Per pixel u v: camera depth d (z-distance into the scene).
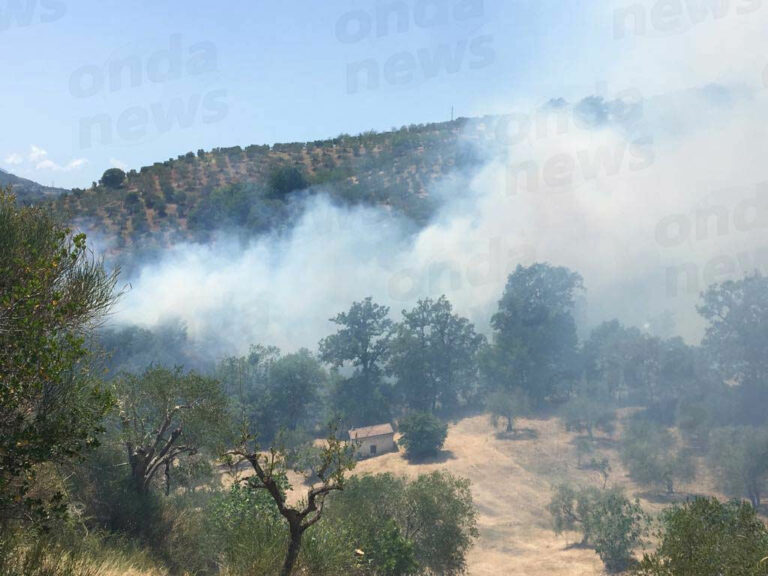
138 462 25.30
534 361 124.06
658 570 18.48
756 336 110.12
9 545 10.39
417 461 96.19
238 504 23.67
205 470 30.20
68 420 10.57
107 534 18.59
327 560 17.39
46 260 10.79
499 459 95.44
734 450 79.44
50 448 10.10
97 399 11.01
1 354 9.48
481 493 82.75
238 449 16.16
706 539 18.08
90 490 22.45
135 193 174.75
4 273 10.25
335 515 29.53
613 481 86.00
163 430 26.47
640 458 82.88
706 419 98.81
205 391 27.84
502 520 74.38
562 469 90.88
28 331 9.59
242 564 16.83
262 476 16.02
